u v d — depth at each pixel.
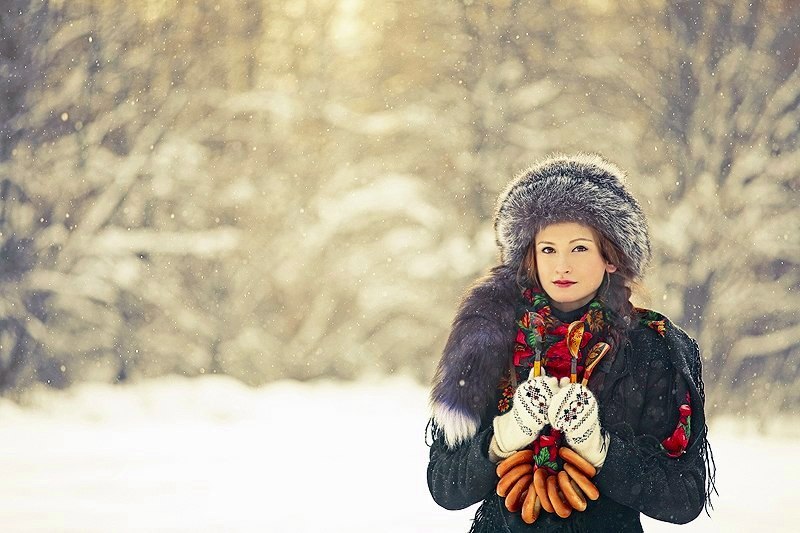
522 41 39.50
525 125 38.62
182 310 36.69
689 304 34.03
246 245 37.88
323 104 39.41
